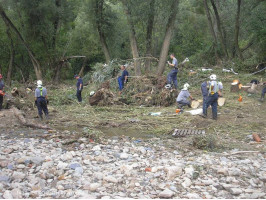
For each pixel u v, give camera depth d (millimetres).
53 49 23281
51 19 22484
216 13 22734
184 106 12492
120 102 13281
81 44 26031
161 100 12883
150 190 5086
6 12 22109
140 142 8336
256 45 22172
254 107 11562
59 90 18031
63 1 22422
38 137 8984
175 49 30812
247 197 4801
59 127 10398
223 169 5809
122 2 16109
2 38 23172
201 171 5898
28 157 6586
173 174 5566
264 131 8969
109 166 6219
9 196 4770
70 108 13398
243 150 7379
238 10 21016
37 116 11820
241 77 17750
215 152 7281
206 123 9812
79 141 8328
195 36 30375
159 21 17031
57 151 7324
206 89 10227
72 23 26719
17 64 25219
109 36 23266
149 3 15484
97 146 7625
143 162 6379
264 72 19562
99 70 17547
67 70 30703
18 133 9539
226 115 10602
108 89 14023
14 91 14648
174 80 13922
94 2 21188
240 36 26828
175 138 8703
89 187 5117
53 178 5656
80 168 5949
